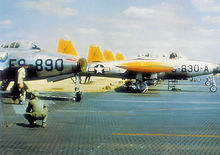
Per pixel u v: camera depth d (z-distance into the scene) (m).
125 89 30.33
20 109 13.42
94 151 6.72
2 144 7.25
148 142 7.63
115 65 28.52
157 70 27.00
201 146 7.28
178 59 29.38
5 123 9.91
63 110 13.41
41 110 9.21
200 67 29.06
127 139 7.93
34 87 30.55
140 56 28.55
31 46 18.11
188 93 26.39
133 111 13.45
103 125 9.86
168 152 6.72
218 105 16.42
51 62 17.34
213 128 9.59
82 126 9.63
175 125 10.05
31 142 7.47
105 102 17.16
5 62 17.16
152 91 28.58
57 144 7.30
